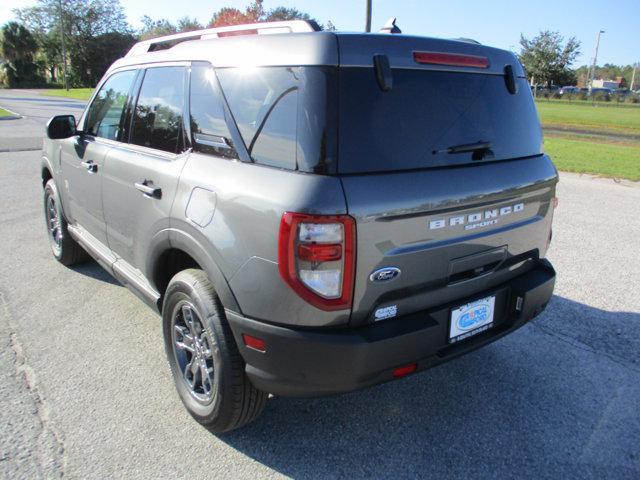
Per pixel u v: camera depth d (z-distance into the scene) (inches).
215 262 100.7
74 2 3164.4
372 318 93.7
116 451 109.3
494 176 106.3
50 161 195.9
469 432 117.6
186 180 110.0
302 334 90.5
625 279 204.8
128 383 133.0
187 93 119.0
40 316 167.8
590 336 160.7
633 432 118.1
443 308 102.7
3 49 3152.1
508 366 144.3
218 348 103.0
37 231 255.3
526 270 123.0
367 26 611.5
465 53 106.3
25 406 122.7
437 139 98.7
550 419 122.3
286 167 91.5
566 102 2012.8
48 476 102.0
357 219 86.2
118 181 138.9
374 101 91.8
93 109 168.1
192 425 118.0
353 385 93.7
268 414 122.9
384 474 104.9
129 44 3361.2
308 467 106.4
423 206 93.0
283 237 87.3
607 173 443.2
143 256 131.0
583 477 104.8
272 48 98.6
